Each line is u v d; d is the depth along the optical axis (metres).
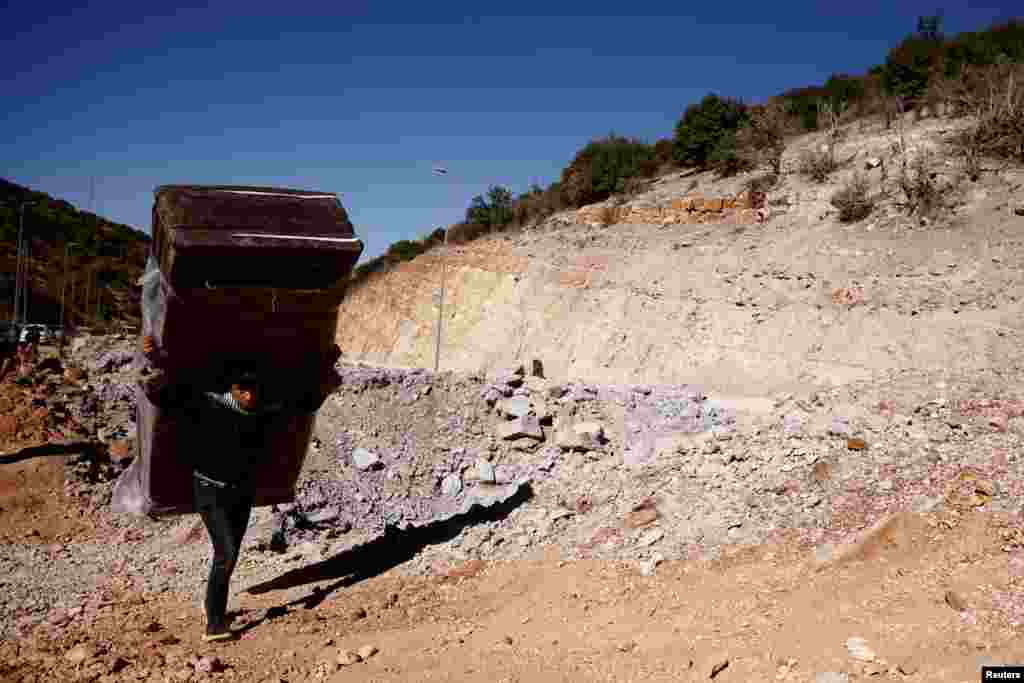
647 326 28.50
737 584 7.18
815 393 13.33
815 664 5.50
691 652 6.04
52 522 10.66
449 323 38.94
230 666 6.66
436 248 46.53
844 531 7.61
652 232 35.44
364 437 12.85
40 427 12.12
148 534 10.76
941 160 30.70
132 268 73.00
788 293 26.06
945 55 39.62
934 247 25.36
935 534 7.10
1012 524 6.91
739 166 39.75
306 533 10.80
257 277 7.06
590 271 33.28
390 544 10.20
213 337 7.38
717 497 9.05
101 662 6.73
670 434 12.75
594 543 8.90
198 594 8.88
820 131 41.16
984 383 12.22
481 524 10.34
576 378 29.06
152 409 7.68
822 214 30.89
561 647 6.52
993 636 5.47
